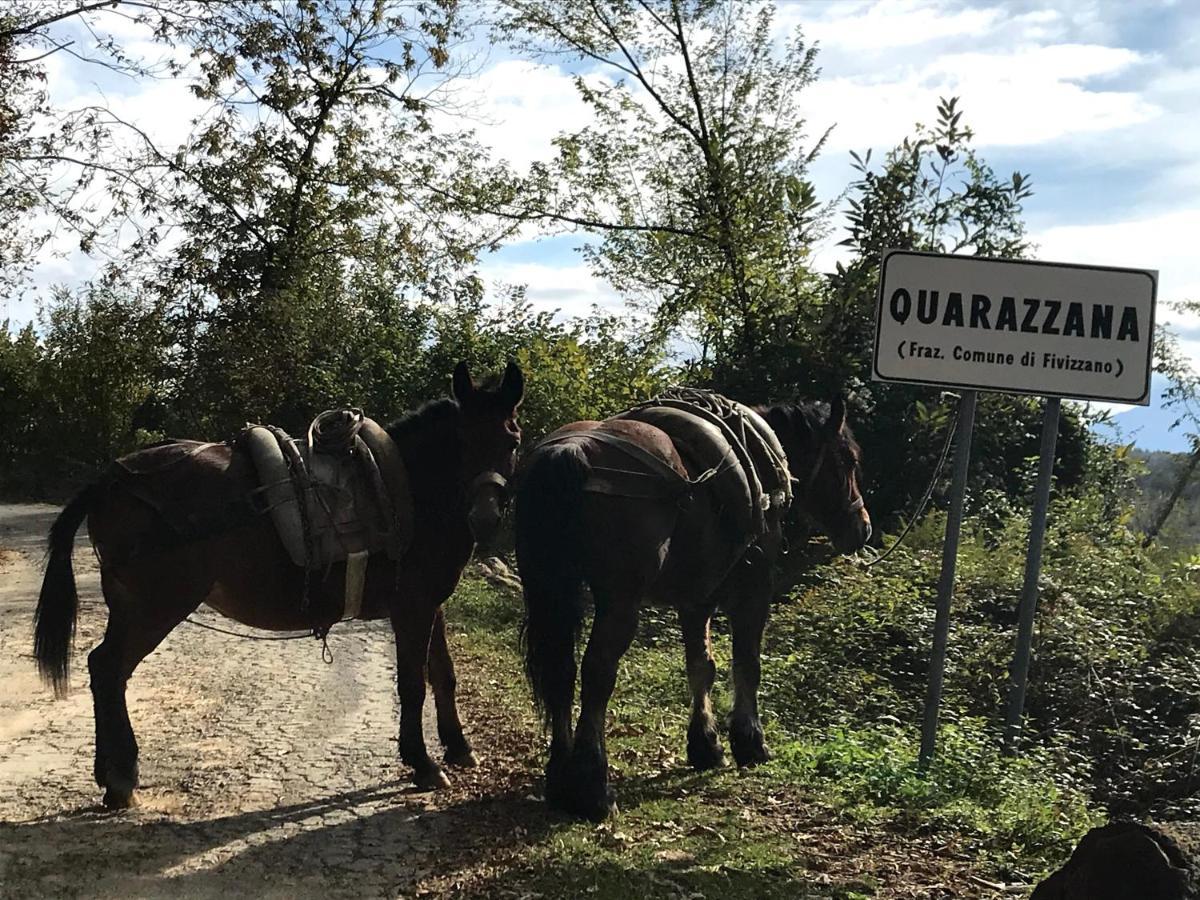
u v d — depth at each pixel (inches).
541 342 779.4
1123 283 248.7
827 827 219.0
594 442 217.3
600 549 210.5
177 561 213.9
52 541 218.7
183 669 371.6
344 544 223.6
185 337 936.9
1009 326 249.3
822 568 506.9
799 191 684.7
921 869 196.4
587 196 762.2
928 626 420.2
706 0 706.8
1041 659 397.7
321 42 773.9
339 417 232.8
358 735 288.0
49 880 177.5
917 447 580.4
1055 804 255.1
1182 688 374.9
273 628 229.8
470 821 214.8
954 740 287.9
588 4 717.9
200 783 239.8
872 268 598.9
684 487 221.3
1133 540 570.6
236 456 225.1
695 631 266.5
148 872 183.8
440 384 928.3
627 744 282.2
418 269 911.7
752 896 178.5
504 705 330.3
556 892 177.2
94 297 1342.3
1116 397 249.0
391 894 177.0
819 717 349.7
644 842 203.5
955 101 602.5
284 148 889.5
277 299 909.2
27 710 302.4
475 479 229.8
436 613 255.9
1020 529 523.8
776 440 268.8
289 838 203.9
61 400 1369.3
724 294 690.8
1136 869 138.7
